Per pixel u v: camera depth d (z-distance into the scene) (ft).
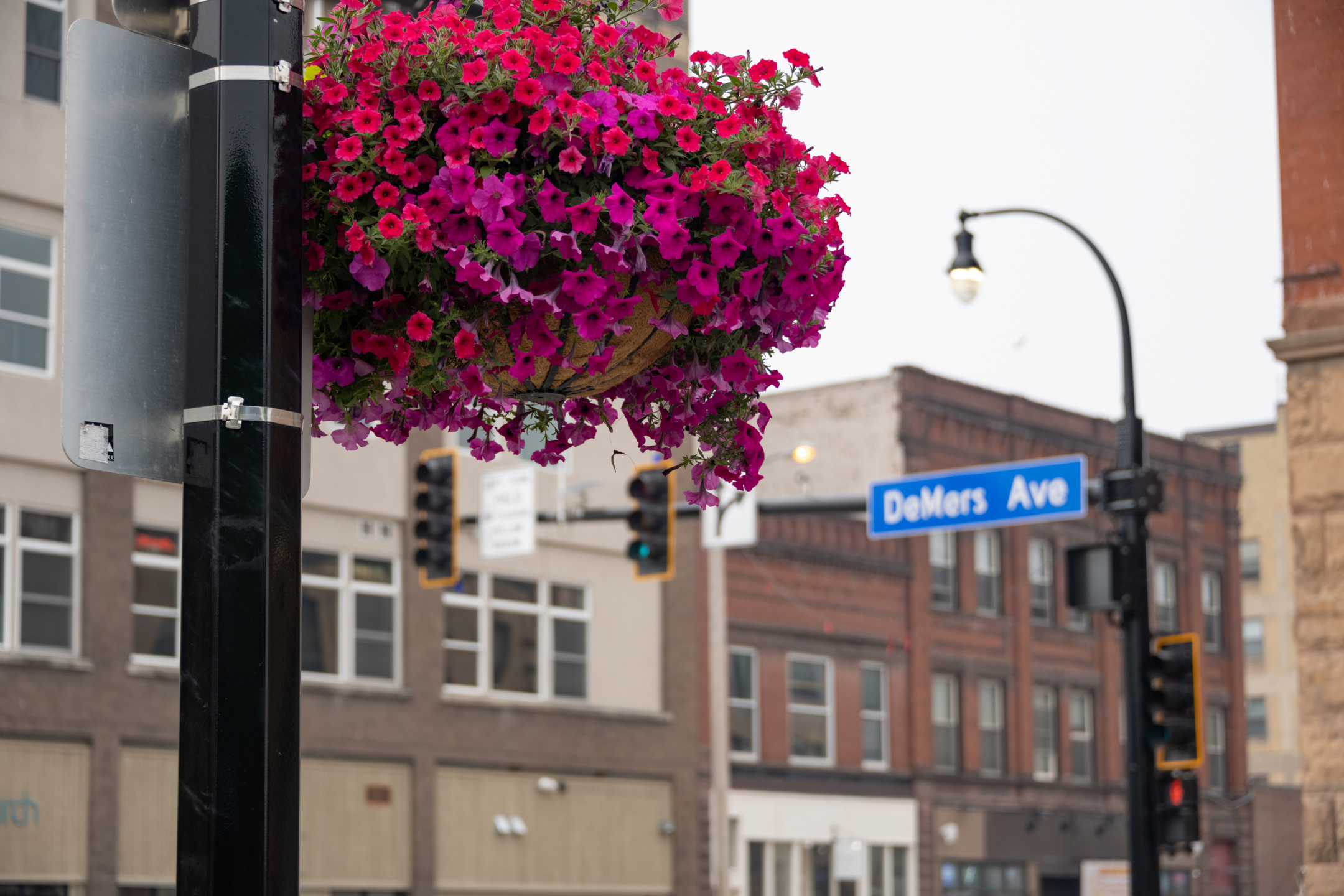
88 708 123.85
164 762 128.57
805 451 122.83
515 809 153.38
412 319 15.17
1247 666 366.63
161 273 13.53
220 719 12.66
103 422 13.14
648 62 16.93
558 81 15.42
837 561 188.34
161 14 13.75
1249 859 246.68
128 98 13.53
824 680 185.06
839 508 96.07
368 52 15.21
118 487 127.34
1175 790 71.92
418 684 147.43
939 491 88.63
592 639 162.71
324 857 138.92
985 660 205.98
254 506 12.90
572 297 15.48
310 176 15.07
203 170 13.39
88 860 122.72
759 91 16.97
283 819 12.62
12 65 122.21
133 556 128.47
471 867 149.38
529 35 15.62
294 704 12.86
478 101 15.20
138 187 13.51
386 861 143.43
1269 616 364.79
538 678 158.40
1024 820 207.41
